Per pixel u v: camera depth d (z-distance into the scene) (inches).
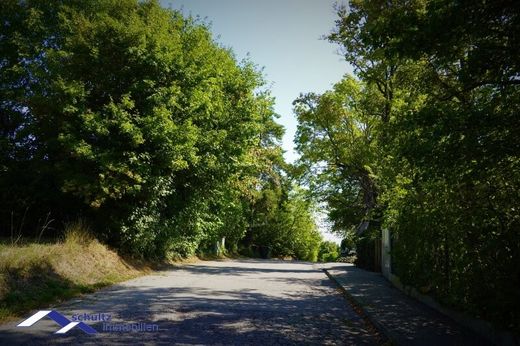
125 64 633.6
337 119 1083.3
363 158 966.4
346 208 1216.8
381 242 842.2
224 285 573.9
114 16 697.0
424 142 293.1
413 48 288.2
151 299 422.6
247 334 296.0
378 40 302.8
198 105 708.7
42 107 602.2
